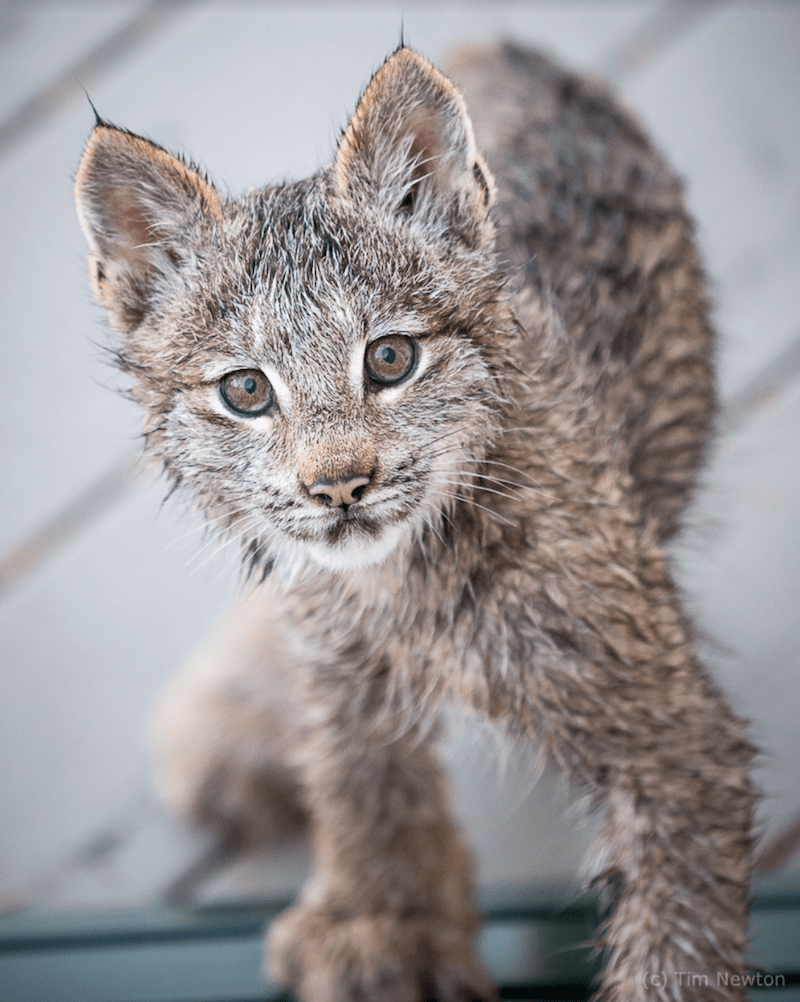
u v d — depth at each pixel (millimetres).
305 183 1706
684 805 1703
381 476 1680
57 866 1865
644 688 1699
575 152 1825
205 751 1868
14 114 2270
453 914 1796
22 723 1906
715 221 2092
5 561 1953
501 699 1722
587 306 1761
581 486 1704
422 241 1685
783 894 1816
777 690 1884
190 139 2230
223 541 1726
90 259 1693
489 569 1702
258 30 2344
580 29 2299
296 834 1879
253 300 1676
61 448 1979
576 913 1819
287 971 1796
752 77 2227
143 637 1931
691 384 1810
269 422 1682
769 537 1930
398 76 1679
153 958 1822
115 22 2352
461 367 1688
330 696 1762
